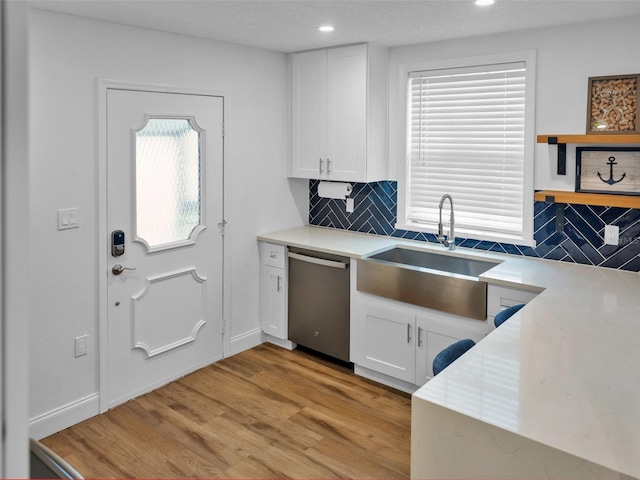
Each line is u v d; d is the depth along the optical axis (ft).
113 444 9.90
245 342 14.25
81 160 10.32
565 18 10.36
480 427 5.06
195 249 12.69
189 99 12.13
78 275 10.49
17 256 1.81
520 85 11.71
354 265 12.41
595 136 10.29
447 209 13.12
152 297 11.88
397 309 11.78
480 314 10.50
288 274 13.91
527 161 11.61
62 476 2.77
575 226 11.20
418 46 12.89
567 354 6.61
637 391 5.61
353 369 13.11
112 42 10.62
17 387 1.85
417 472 5.61
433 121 13.05
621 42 10.30
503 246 12.23
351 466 9.23
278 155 14.52
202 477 8.92
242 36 12.05
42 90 9.66
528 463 4.79
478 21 10.64
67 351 10.46
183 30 11.39
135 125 11.17
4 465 1.83
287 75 14.42
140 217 11.50
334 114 13.55
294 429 10.40
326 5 9.52
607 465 4.35
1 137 1.73
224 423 10.63
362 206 14.52
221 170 13.05
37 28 9.52
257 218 14.19
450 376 6.01
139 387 11.81
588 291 9.39
